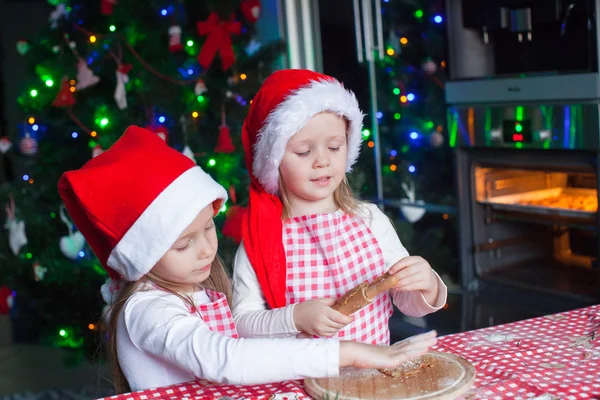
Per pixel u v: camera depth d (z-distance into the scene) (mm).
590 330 1330
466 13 3186
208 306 1320
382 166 3844
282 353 1099
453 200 3520
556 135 2869
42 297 3344
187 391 1168
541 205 3074
